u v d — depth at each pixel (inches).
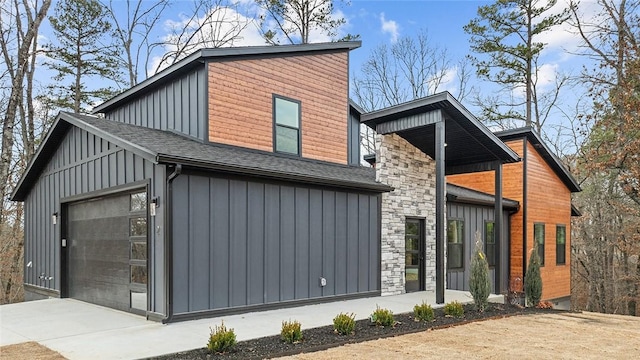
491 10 824.9
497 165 454.6
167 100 419.2
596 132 675.4
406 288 444.1
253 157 366.9
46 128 768.9
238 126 395.9
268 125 419.2
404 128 407.5
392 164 437.1
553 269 615.5
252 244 321.4
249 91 407.2
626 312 740.0
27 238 487.8
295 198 352.8
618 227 713.0
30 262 477.1
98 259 360.2
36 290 455.5
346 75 501.0
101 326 269.6
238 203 315.6
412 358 211.0
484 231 554.9
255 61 414.3
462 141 441.1
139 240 307.6
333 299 373.4
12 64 642.8
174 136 378.6
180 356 206.1
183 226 284.8
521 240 565.9
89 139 373.4
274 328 265.7
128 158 319.6
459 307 324.5
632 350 237.1
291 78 443.5
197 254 290.7
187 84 398.3
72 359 199.2
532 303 399.2
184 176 287.9
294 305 344.2
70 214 409.4
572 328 296.7
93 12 768.9
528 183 575.5
